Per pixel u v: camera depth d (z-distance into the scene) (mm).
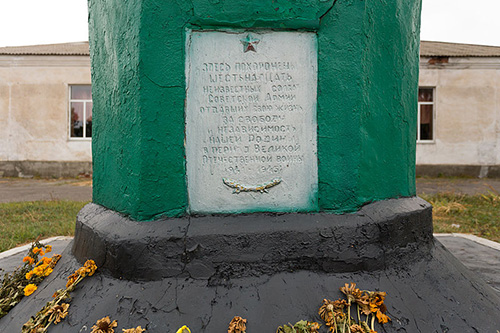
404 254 2217
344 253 2051
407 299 1948
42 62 12719
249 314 1785
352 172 2166
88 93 13148
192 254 2004
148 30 2057
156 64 2080
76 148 12977
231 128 2150
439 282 2125
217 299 1859
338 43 2139
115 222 2238
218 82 2137
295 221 2111
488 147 13016
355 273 2043
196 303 1839
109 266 2080
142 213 2127
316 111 2164
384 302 1887
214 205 2158
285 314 1792
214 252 2008
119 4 2250
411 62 2664
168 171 2125
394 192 2477
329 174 2166
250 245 2029
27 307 2049
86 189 10156
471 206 6914
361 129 2180
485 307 2020
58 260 2574
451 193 7930
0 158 13055
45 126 12914
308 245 2047
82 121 13242
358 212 2182
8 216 5746
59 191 9719
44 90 12828
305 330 1666
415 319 1838
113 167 2432
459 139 13031
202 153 2146
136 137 2143
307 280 1975
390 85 2422
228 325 1732
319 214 2164
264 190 2168
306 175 2176
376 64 2309
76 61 12734
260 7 2080
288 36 2146
